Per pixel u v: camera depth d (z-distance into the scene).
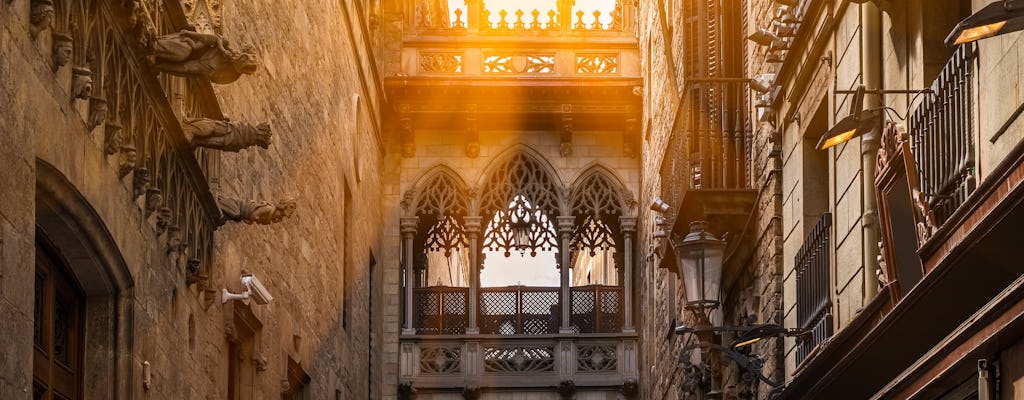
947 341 8.77
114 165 10.98
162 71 11.69
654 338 31.81
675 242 19.86
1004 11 7.80
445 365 35.34
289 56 22.20
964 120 10.48
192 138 13.23
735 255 19.27
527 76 35.38
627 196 35.91
